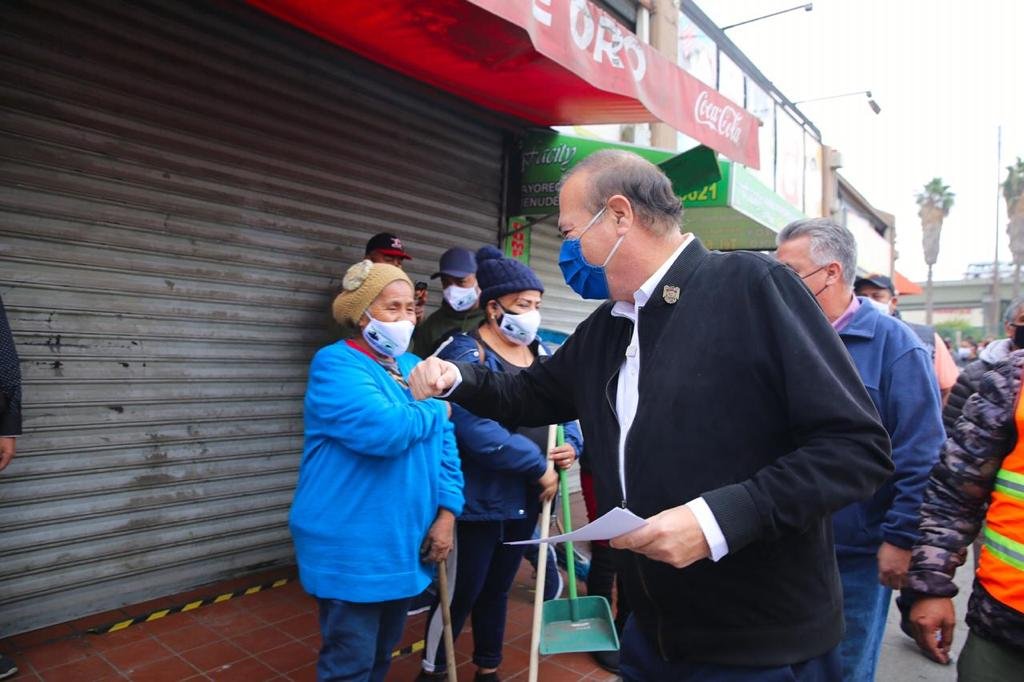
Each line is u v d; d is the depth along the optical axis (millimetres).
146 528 3361
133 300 3270
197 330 3506
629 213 1444
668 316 1404
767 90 9945
